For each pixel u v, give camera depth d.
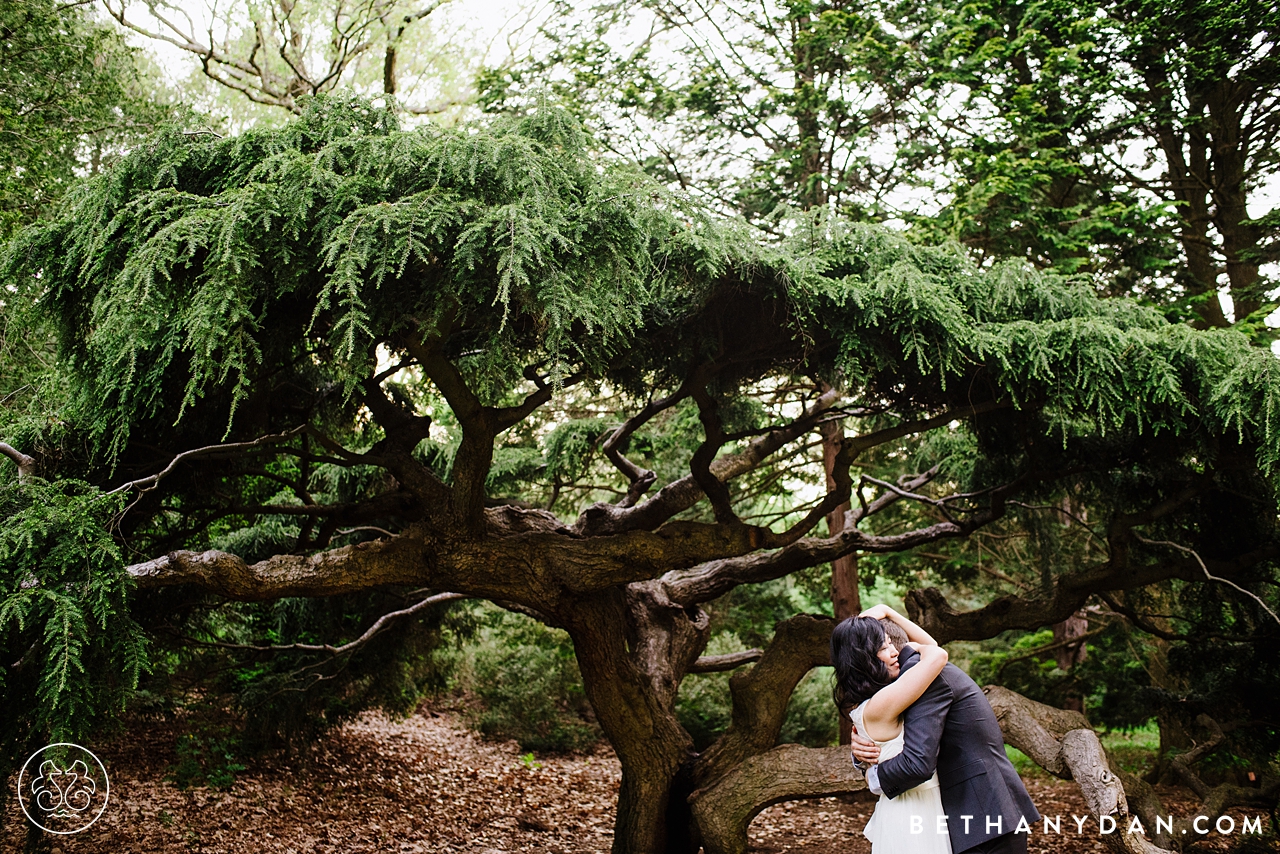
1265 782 7.05
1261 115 9.72
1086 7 9.04
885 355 5.44
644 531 5.83
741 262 5.05
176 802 8.69
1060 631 14.09
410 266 4.08
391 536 5.53
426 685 12.11
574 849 9.05
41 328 6.92
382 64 13.92
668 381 6.38
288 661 10.03
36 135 9.13
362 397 6.24
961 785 2.82
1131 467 7.30
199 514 6.73
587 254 4.20
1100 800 4.59
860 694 2.96
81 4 10.68
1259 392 5.25
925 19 9.80
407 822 9.69
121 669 4.20
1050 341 5.45
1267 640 7.47
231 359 3.88
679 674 7.36
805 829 9.82
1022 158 9.07
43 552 4.14
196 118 4.75
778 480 12.53
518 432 11.12
